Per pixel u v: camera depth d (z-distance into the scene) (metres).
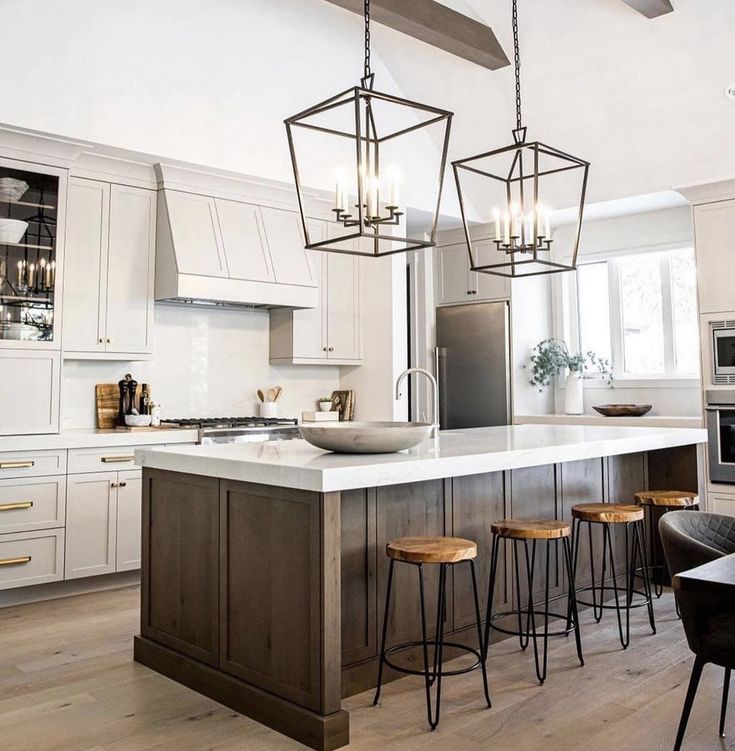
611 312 6.55
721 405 5.07
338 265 5.99
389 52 5.72
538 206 3.06
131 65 4.56
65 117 4.27
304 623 2.46
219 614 2.80
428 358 7.07
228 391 5.64
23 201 4.19
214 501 2.84
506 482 3.54
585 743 2.39
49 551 4.16
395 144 5.95
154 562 3.16
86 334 4.56
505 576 3.51
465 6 5.01
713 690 2.83
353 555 2.83
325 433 2.81
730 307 5.07
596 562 4.11
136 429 4.75
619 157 5.45
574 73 5.07
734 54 4.48
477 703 2.71
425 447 3.20
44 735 2.47
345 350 6.03
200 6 4.86
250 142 5.14
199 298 4.85
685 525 2.82
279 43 5.27
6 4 4.07
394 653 2.96
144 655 3.14
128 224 4.76
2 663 3.16
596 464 4.14
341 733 2.39
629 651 3.29
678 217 6.05
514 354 6.53
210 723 2.57
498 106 5.59
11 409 4.12
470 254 3.34
